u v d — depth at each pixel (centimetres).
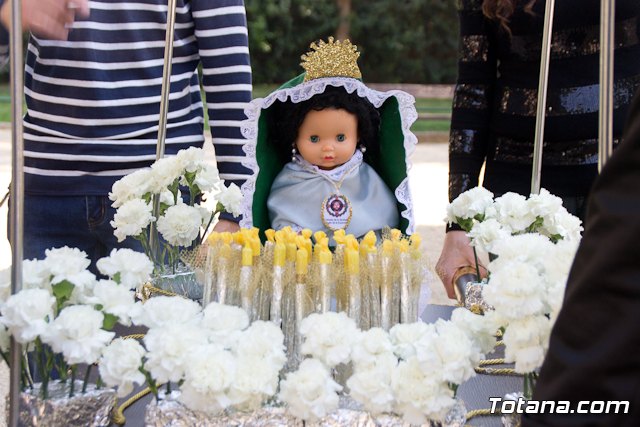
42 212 186
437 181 681
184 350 102
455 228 183
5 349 114
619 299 71
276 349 106
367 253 129
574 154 181
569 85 179
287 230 132
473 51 192
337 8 1509
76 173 183
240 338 107
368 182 163
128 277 119
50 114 182
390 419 105
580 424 73
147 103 184
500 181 189
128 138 184
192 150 164
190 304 112
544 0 176
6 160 686
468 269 177
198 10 183
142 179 162
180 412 105
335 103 156
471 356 104
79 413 110
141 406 125
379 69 1548
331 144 159
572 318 74
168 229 160
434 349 101
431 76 1559
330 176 160
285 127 162
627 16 175
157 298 112
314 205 160
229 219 173
